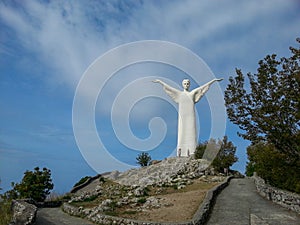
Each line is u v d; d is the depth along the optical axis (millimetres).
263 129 18172
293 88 17703
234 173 42312
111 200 20328
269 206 19062
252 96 18781
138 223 14461
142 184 31250
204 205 17281
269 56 18641
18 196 27281
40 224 16297
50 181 29578
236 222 15453
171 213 16500
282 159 18469
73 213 19656
